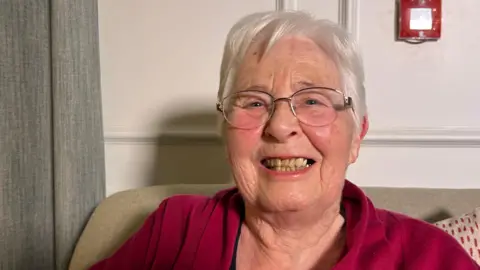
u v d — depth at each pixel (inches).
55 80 51.6
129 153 60.2
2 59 49.1
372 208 39.0
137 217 49.4
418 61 53.2
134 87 59.4
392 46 53.4
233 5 56.6
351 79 36.3
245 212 39.7
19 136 51.4
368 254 34.9
